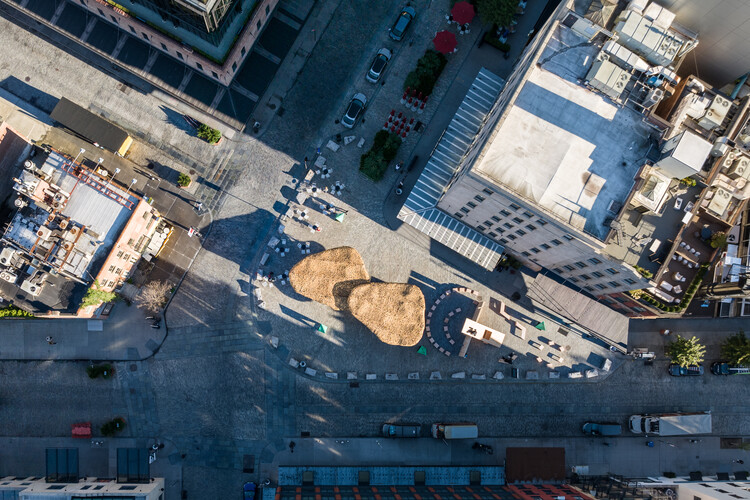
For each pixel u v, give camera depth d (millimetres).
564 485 68688
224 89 71062
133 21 64000
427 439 70938
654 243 55219
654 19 54281
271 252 71562
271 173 72188
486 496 65250
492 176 53125
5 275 61781
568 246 56812
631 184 53938
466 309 71875
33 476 69438
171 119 72250
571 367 72250
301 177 72188
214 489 70000
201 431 70312
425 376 71250
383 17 73125
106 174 67625
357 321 71625
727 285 64750
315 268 68500
